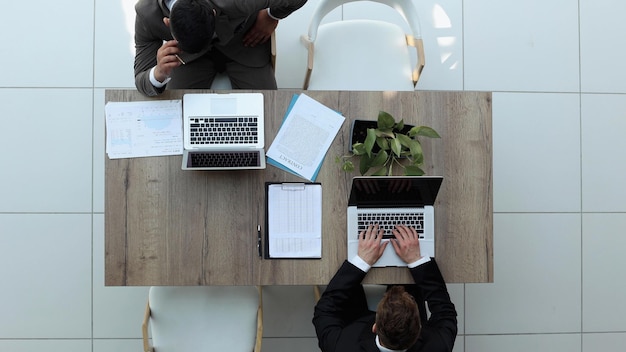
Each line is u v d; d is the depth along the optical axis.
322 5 2.61
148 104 2.28
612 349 3.20
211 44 2.46
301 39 2.82
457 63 3.18
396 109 2.37
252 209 2.30
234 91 2.31
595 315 3.20
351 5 3.13
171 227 2.27
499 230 3.17
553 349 3.17
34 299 3.01
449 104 2.38
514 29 3.20
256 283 2.29
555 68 3.20
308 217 2.32
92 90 3.05
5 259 3.00
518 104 3.19
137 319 3.04
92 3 3.06
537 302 3.17
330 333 2.21
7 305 3.00
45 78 3.04
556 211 3.19
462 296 3.15
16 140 3.02
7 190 3.02
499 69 3.19
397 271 2.32
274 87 2.68
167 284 2.26
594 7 3.22
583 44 3.21
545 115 3.20
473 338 3.14
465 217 2.35
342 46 2.69
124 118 2.27
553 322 3.17
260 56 2.59
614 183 3.23
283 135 2.33
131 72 3.07
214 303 2.40
